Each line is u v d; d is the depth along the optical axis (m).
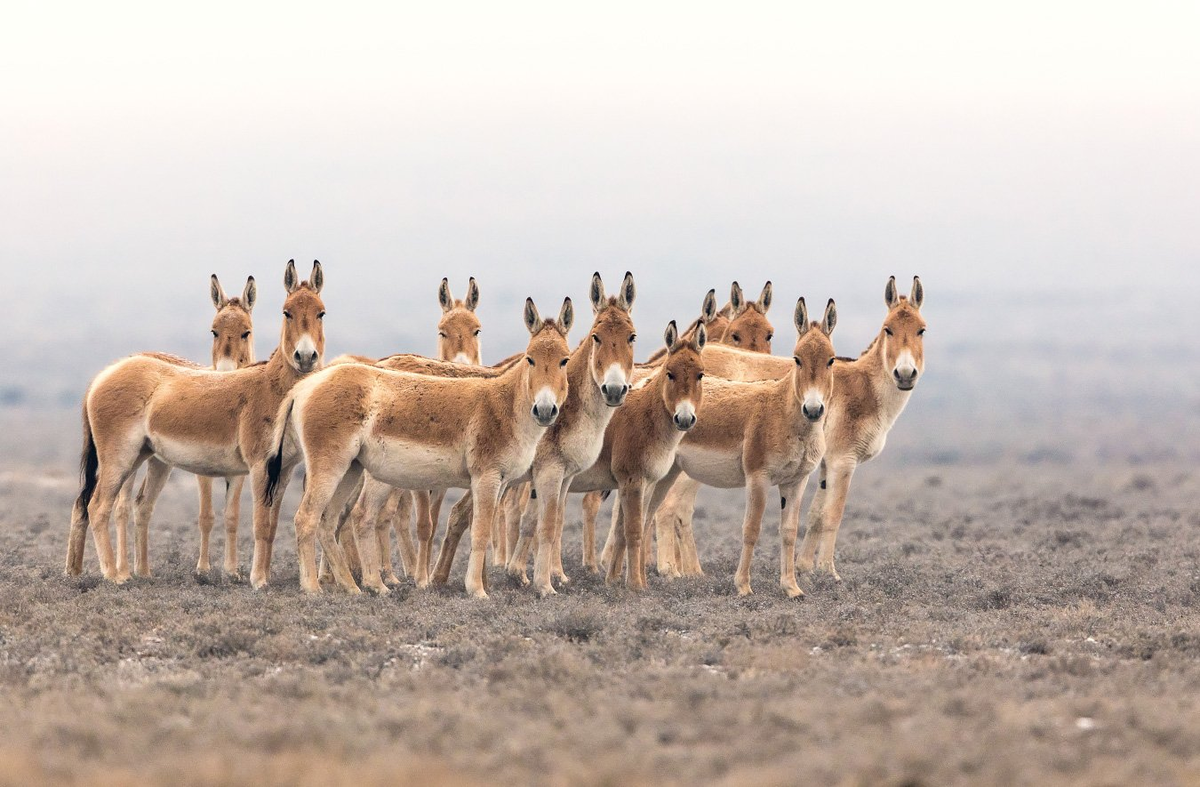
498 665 40.31
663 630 48.34
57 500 128.62
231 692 37.25
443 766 29.05
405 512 66.69
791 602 56.44
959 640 46.16
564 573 64.94
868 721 33.50
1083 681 39.22
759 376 68.25
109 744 31.41
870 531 93.06
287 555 74.25
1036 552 77.12
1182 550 77.62
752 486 58.75
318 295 59.62
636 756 30.06
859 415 66.75
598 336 55.53
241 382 58.97
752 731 32.50
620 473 59.19
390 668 41.62
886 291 68.50
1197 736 32.19
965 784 28.55
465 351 74.19
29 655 43.34
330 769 28.62
